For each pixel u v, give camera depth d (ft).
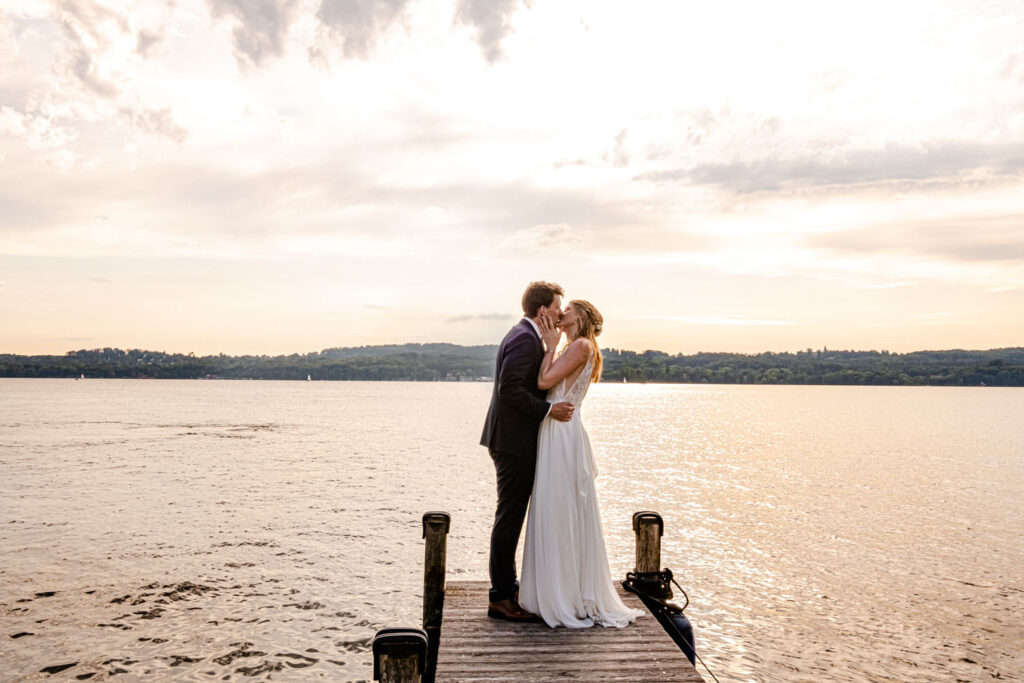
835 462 128.16
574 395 16.78
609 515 73.56
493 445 17.03
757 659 35.88
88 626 39.04
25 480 97.76
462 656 14.57
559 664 14.20
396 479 100.94
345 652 35.94
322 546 58.34
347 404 405.18
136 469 110.93
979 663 35.60
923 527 68.74
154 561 53.21
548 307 16.92
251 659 34.91
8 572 49.78
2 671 33.12
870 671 34.45
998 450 153.69
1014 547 60.18
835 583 49.29
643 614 17.51
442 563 18.89
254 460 125.59
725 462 126.72
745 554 57.52
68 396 501.56
